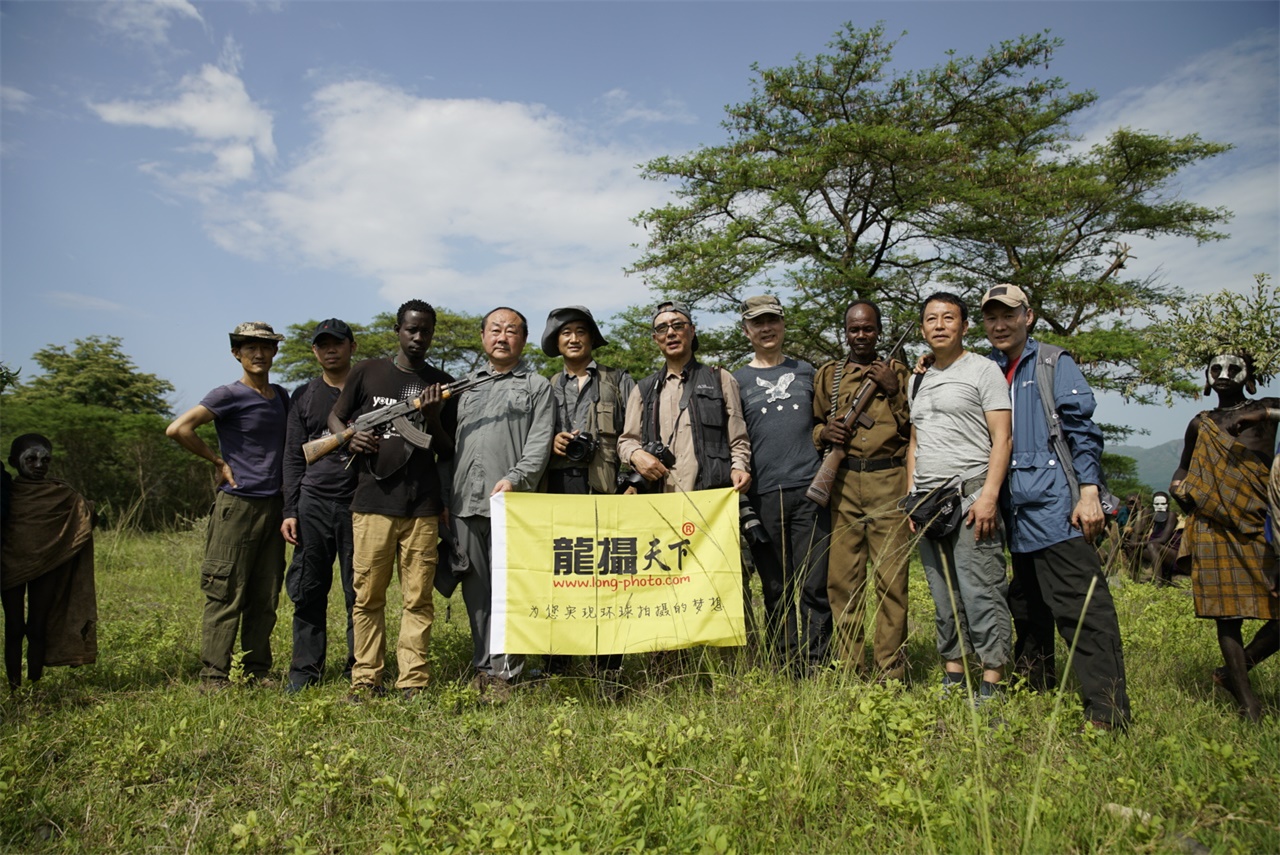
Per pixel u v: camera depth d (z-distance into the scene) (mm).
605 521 4840
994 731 3576
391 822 2973
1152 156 21000
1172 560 10406
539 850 2471
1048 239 20172
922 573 10070
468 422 5020
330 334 5367
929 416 4539
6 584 4750
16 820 3096
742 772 3037
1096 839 2688
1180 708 4230
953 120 20766
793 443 5117
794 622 5070
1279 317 6543
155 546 13500
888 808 2840
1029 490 4188
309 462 4797
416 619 4797
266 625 5426
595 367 5531
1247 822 2723
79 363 34969
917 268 20703
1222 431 4328
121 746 3570
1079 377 4188
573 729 3822
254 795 3322
